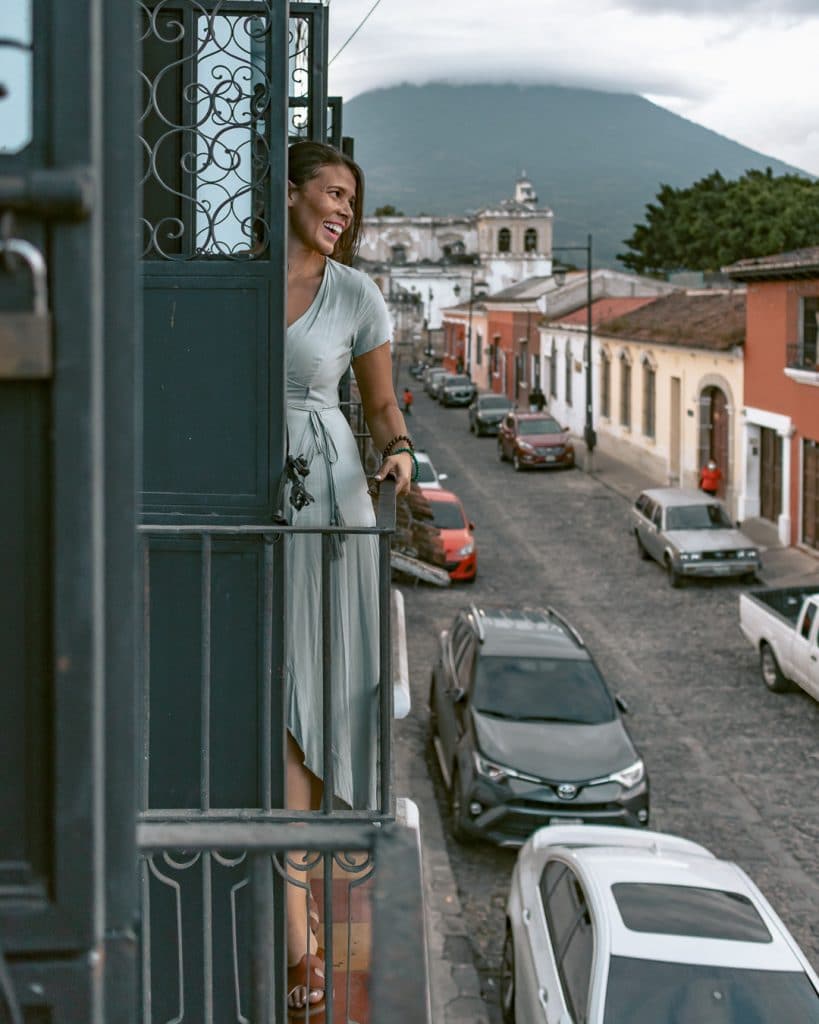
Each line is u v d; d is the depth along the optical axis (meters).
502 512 29.25
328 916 3.52
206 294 3.71
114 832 1.51
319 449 3.84
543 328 46.72
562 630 13.47
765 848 11.40
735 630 18.83
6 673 1.47
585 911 7.64
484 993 8.94
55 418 1.42
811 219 63.47
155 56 4.08
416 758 13.52
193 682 3.77
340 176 3.81
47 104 1.43
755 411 25.78
